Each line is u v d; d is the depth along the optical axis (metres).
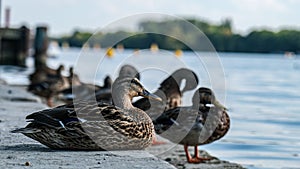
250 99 24.25
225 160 11.35
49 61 58.81
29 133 7.93
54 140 8.04
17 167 6.91
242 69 52.91
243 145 13.09
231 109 20.27
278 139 14.02
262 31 110.50
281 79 38.59
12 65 44.59
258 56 109.44
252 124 16.47
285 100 24.03
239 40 109.94
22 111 12.66
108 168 7.02
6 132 9.50
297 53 111.44
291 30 110.31
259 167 10.82
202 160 10.91
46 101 19.97
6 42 44.41
